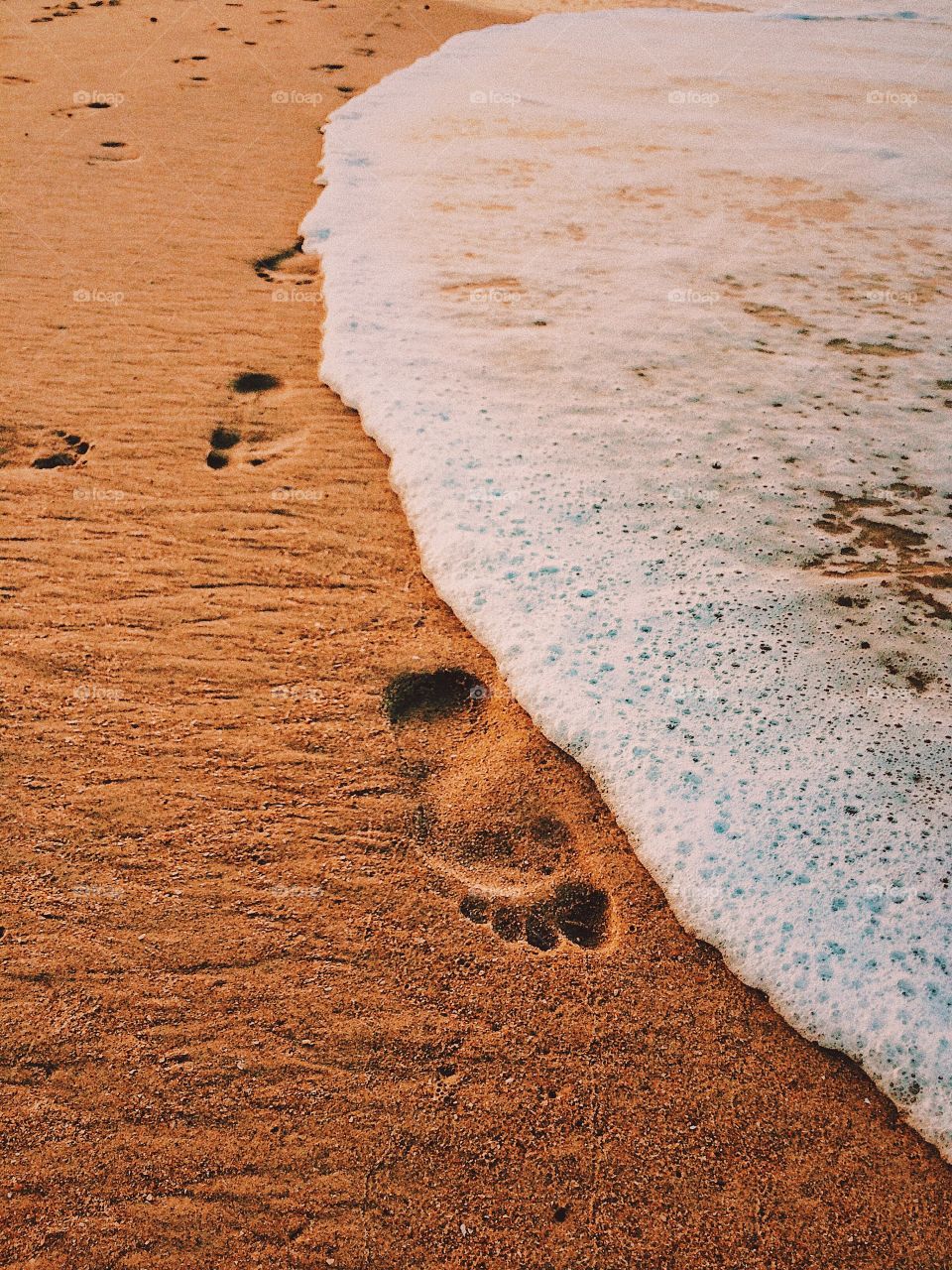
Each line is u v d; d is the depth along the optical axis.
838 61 9.44
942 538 3.03
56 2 9.34
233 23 9.16
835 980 1.92
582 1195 1.63
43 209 5.09
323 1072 1.76
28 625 2.62
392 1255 1.55
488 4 11.41
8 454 3.26
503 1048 1.82
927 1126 1.74
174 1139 1.66
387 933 1.99
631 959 1.99
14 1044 1.77
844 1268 1.57
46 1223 1.56
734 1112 1.75
